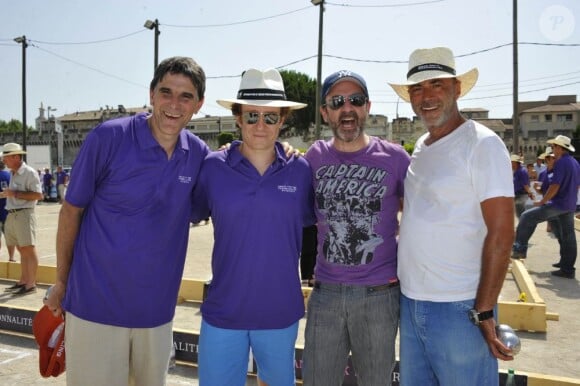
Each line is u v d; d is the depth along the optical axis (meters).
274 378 2.93
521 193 12.52
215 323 2.82
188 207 2.90
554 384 3.45
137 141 2.71
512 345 2.35
